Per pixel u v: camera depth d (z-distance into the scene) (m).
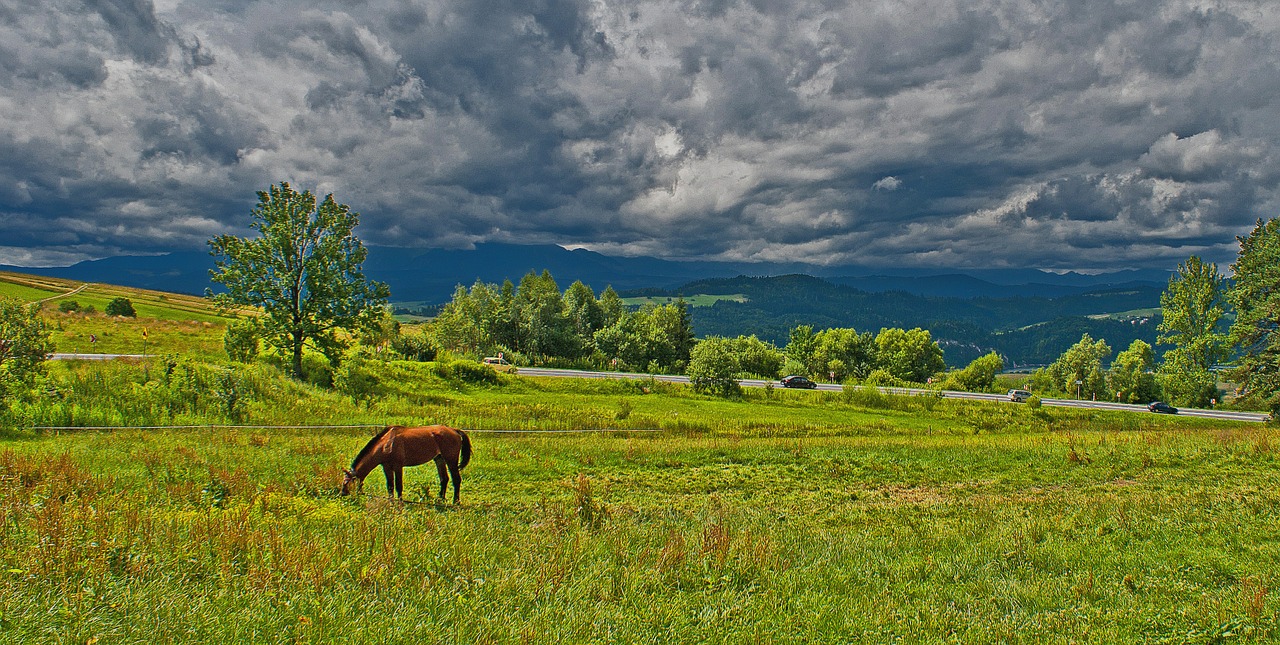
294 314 56.00
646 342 121.44
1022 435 40.72
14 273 162.88
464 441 18.00
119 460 20.27
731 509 17.86
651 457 27.11
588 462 25.77
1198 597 9.66
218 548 9.62
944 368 141.50
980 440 35.00
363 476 16.48
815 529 15.04
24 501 12.11
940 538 13.73
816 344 146.50
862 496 20.77
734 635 8.05
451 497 18.47
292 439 28.08
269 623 7.22
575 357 129.62
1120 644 8.18
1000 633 8.38
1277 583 10.15
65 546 8.82
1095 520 15.02
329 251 55.59
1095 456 27.42
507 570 9.69
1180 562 11.48
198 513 12.04
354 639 6.99
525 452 27.56
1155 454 27.36
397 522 12.51
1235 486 20.67
